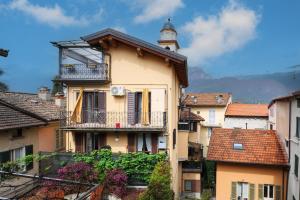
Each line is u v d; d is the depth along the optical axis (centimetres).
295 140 1772
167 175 1616
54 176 1841
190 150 3200
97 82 2012
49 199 991
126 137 2028
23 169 1820
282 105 2181
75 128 1969
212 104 4675
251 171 2005
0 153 1703
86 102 2069
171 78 2003
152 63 2008
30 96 2819
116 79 2031
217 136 2264
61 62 2014
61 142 2680
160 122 1988
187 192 2622
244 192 2025
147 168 1789
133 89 2020
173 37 3142
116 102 2033
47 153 1917
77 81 2011
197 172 2627
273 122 3002
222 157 2028
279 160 1969
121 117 2022
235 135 2264
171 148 2038
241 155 2041
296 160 1731
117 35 1948
